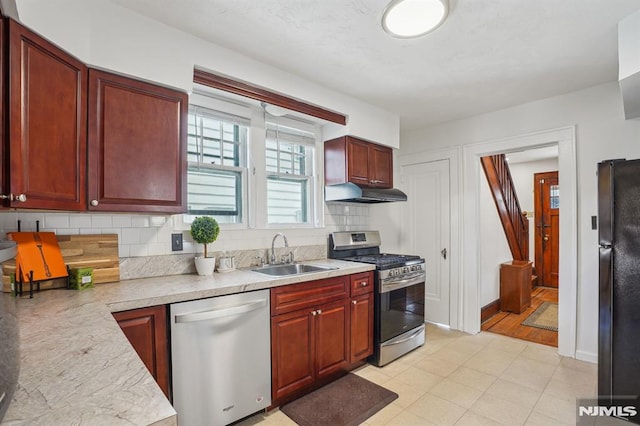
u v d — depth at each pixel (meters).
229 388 1.84
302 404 2.17
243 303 1.90
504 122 3.33
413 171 4.10
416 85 2.77
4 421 0.58
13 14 1.25
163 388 1.61
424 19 1.80
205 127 2.51
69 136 1.50
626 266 1.92
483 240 4.05
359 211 3.67
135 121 1.76
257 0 1.67
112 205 1.67
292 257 2.91
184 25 1.88
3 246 0.78
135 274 2.04
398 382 2.48
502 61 2.35
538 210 5.92
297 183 3.15
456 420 2.01
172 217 2.23
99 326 1.14
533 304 4.70
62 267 1.72
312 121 3.07
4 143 1.23
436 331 3.62
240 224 2.66
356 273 2.62
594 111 2.79
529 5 1.72
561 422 1.97
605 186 1.99
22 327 1.13
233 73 2.18
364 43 2.10
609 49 2.18
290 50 2.18
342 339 2.50
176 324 1.65
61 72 1.47
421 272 3.16
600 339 2.02
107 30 1.65
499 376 2.56
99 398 0.67
